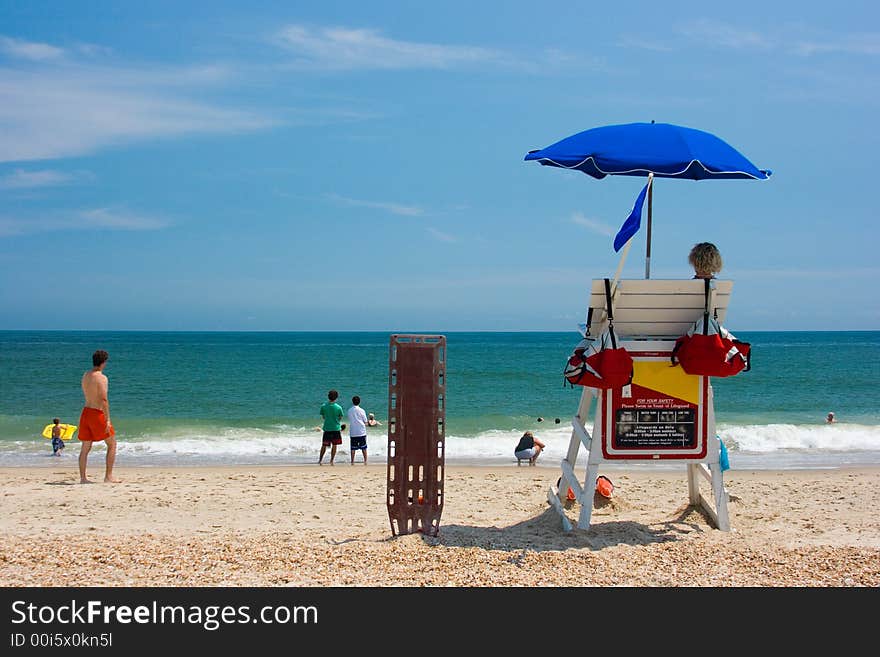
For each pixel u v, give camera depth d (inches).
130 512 316.2
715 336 237.8
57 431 636.7
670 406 248.5
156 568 202.7
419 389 239.0
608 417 247.9
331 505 335.0
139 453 658.8
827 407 1159.6
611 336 235.1
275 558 211.3
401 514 238.7
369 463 605.0
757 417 1012.5
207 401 1227.9
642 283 237.1
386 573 200.1
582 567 207.3
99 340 5255.9
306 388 1456.7
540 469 536.1
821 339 6136.8
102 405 430.0
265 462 611.2
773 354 2933.1
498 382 1622.8
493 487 393.7
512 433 796.6
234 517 303.9
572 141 238.5
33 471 509.0
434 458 238.8
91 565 204.8
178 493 372.8
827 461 611.2
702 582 195.9
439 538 234.7
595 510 302.8
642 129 236.5
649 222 256.5
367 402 1232.8
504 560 212.2
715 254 243.4
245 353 2979.8
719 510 257.9
